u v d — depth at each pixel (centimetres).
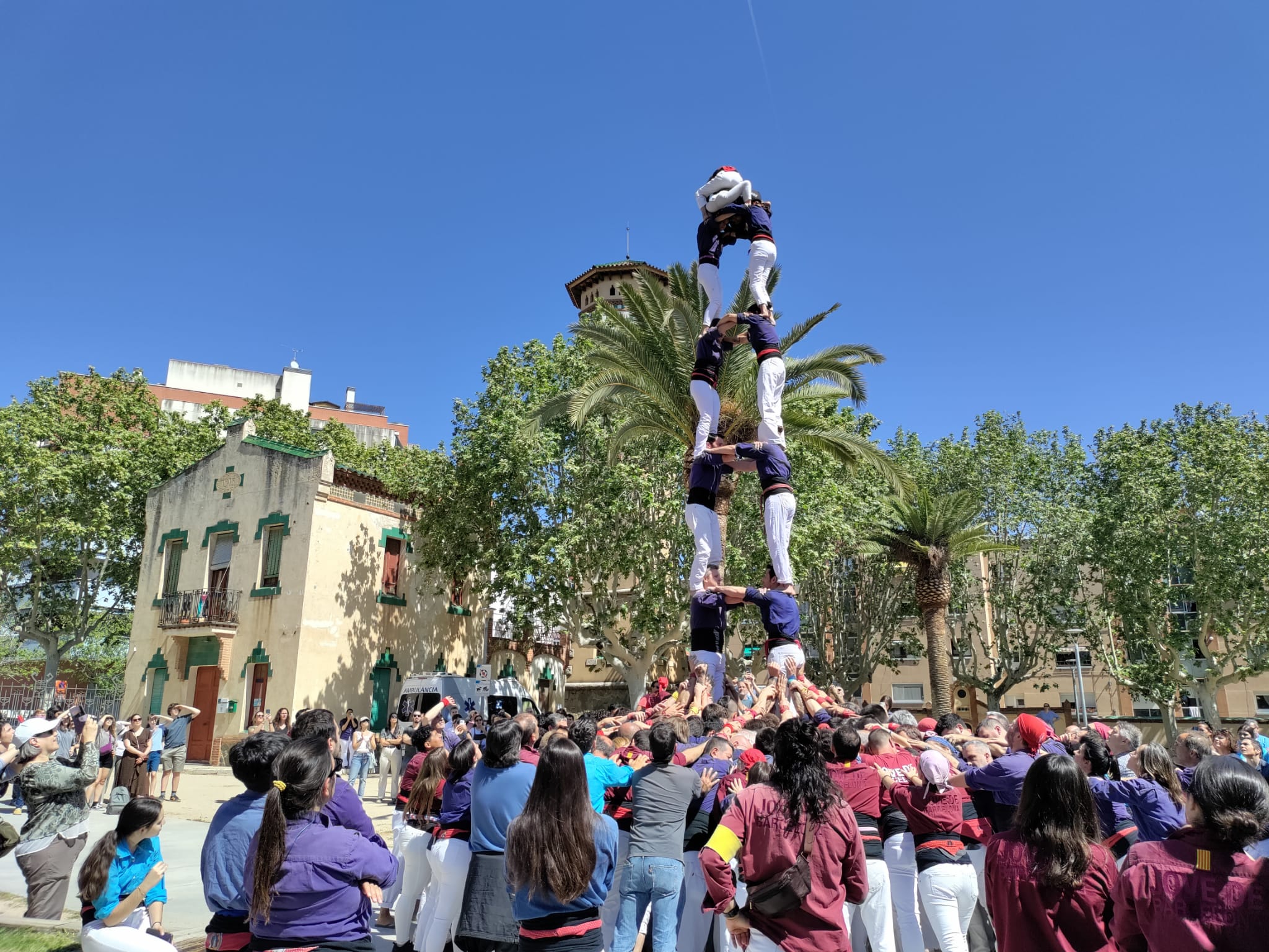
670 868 546
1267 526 2964
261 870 374
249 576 2808
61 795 739
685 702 1092
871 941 604
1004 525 3769
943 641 2828
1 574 3703
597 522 2669
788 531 1135
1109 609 3441
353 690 2750
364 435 6725
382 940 763
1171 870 310
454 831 620
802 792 402
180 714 1867
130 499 3628
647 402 2044
